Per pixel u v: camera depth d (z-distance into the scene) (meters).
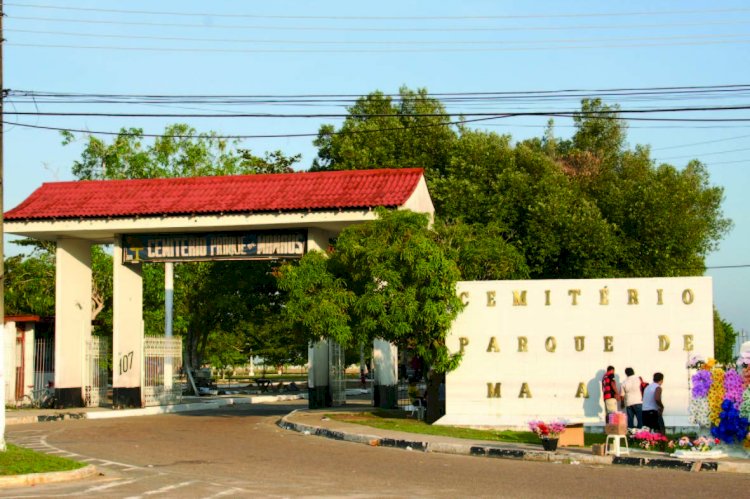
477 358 23.42
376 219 25.55
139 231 31.23
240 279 45.72
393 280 23.38
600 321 22.83
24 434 23.59
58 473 14.62
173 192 31.11
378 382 30.67
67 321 33.38
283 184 30.33
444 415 24.28
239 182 31.03
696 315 22.27
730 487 13.55
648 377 22.36
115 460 17.34
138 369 32.69
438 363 23.41
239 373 101.88
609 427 17.27
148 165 45.16
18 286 44.88
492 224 30.78
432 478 14.54
